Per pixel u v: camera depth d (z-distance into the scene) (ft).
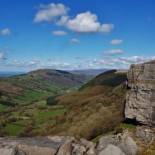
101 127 188.14
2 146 82.28
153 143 103.86
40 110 527.81
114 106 242.58
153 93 122.93
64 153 82.74
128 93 134.41
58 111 471.62
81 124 234.99
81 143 89.92
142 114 124.88
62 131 269.85
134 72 132.87
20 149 82.43
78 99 535.60
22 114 519.19
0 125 424.87
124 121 137.80
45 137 92.68
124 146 90.07
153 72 126.00
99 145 87.56
